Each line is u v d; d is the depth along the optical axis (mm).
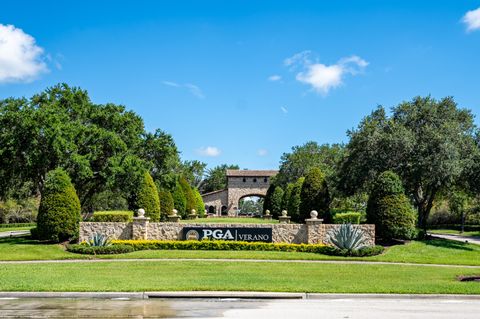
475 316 10180
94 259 19891
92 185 37438
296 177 71125
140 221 24297
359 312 10508
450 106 30609
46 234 24016
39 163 28000
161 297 12211
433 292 12742
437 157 27250
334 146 74062
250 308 10898
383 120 31219
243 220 41781
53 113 29188
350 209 50438
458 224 59906
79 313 10195
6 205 52844
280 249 22719
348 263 19406
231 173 71500
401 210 25062
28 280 14008
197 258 20141
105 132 31453
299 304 11492
